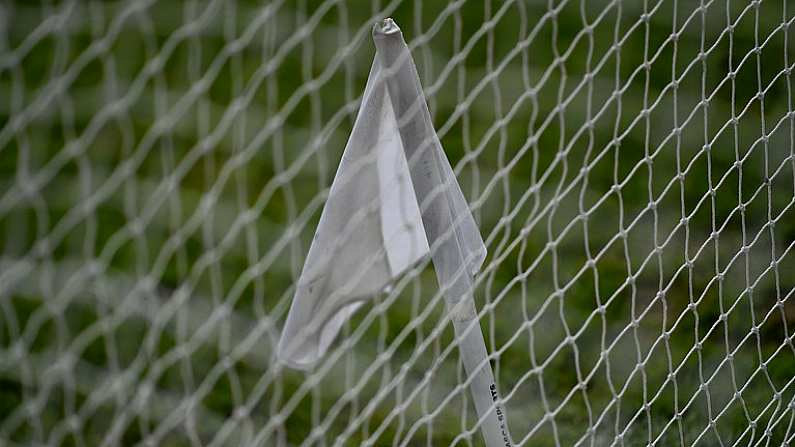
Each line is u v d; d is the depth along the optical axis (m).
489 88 9.13
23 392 6.11
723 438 6.04
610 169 8.30
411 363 4.43
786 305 7.13
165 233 7.67
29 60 7.99
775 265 5.47
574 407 6.30
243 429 6.19
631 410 6.27
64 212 7.41
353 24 9.60
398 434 4.70
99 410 6.11
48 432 5.95
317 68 9.24
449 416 6.22
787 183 8.11
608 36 9.56
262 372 6.66
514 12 9.76
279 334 6.94
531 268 4.61
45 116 7.78
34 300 6.52
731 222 7.75
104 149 7.98
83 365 6.37
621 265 7.45
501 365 6.69
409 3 9.75
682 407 6.28
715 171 8.16
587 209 7.93
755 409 6.26
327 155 8.56
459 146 8.61
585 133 8.64
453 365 6.64
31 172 7.48
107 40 3.97
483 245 4.54
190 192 8.06
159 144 8.22
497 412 4.47
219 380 6.54
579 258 7.54
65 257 7.14
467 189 8.12
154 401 6.29
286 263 7.59
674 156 8.31
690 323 6.99
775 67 8.95
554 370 6.63
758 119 8.53
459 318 4.33
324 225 4.38
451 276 4.25
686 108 8.69
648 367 6.62
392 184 4.38
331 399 6.45
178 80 8.76
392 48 4.03
